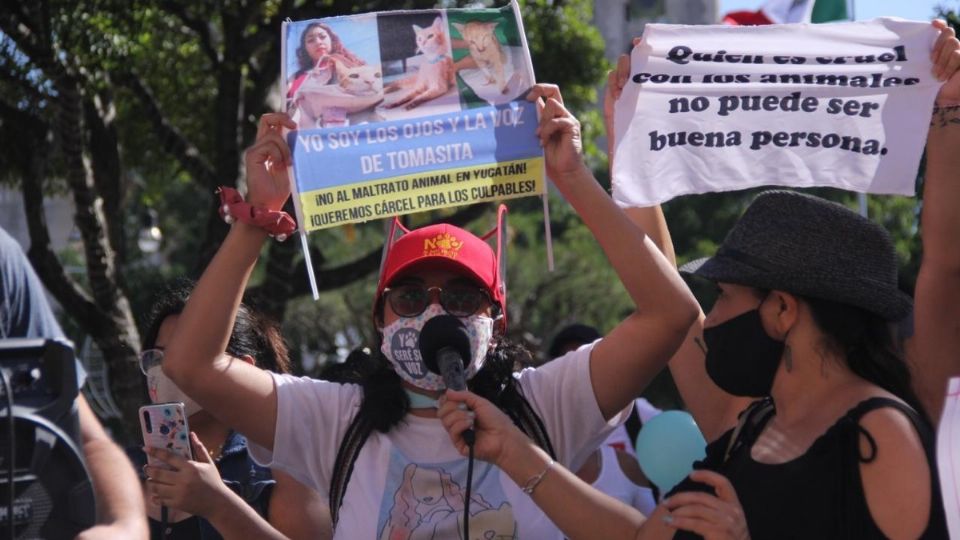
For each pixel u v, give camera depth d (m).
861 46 3.32
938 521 2.37
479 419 2.79
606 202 3.13
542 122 3.20
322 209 3.18
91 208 11.17
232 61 11.48
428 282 3.21
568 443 3.23
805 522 2.47
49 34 10.13
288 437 3.21
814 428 2.55
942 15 7.05
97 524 2.23
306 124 3.20
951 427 2.37
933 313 3.10
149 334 3.99
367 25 3.24
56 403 2.11
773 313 2.66
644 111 3.36
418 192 3.22
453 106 3.24
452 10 3.25
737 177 3.35
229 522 3.18
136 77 12.35
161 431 3.18
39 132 11.77
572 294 26.02
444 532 3.08
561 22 14.12
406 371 3.18
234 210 3.10
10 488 2.02
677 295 3.09
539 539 3.12
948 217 3.15
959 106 3.25
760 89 3.34
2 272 2.38
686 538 2.61
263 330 4.04
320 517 3.68
